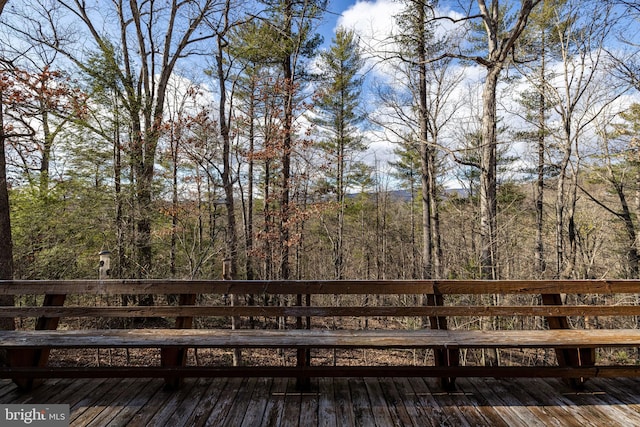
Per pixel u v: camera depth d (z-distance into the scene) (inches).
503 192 520.1
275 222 520.4
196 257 412.2
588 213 518.6
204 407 95.7
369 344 99.5
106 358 313.4
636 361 339.3
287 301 446.3
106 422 88.2
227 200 425.4
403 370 101.6
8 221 243.1
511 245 366.3
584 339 102.3
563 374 103.6
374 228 890.1
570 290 110.7
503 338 102.5
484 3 309.4
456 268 386.3
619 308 108.6
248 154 482.0
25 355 102.1
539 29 424.5
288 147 490.6
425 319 395.2
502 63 292.4
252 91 531.5
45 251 354.6
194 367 101.0
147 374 100.6
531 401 100.4
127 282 107.8
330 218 690.8
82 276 370.3
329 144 721.6
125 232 385.4
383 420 90.0
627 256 437.7
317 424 88.0
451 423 88.8
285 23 487.8
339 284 108.1
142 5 520.7
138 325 385.1
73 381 111.3
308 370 101.6
